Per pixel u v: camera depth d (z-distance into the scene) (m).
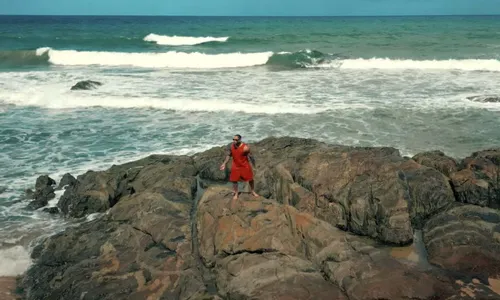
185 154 14.29
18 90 22.33
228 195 9.48
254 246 7.97
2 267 8.59
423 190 9.56
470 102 19.55
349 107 19.00
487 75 25.50
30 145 15.35
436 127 16.50
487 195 9.93
